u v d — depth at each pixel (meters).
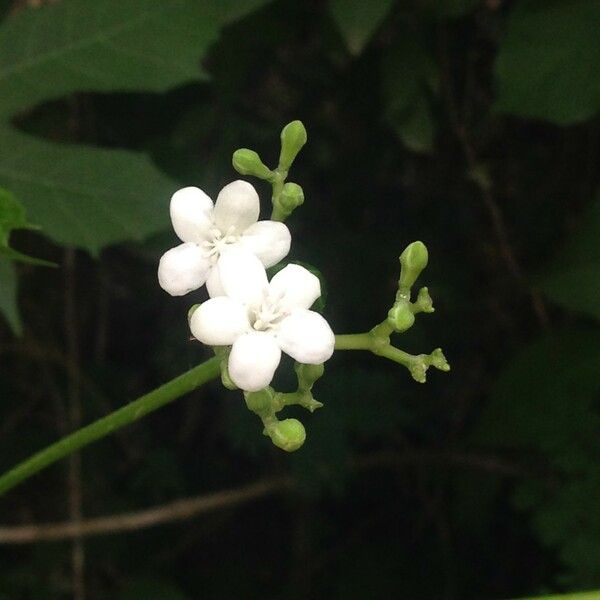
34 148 0.19
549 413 0.22
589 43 0.20
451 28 0.24
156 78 0.20
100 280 0.28
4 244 0.14
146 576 0.25
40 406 0.27
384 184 0.27
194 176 0.25
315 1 0.24
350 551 0.27
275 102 0.26
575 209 0.26
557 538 0.21
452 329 0.26
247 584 0.27
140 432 0.27
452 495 0.26
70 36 0.20
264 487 0.25
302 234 0.26
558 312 0.26
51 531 0.23
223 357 0.14
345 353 0.26
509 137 0.26
